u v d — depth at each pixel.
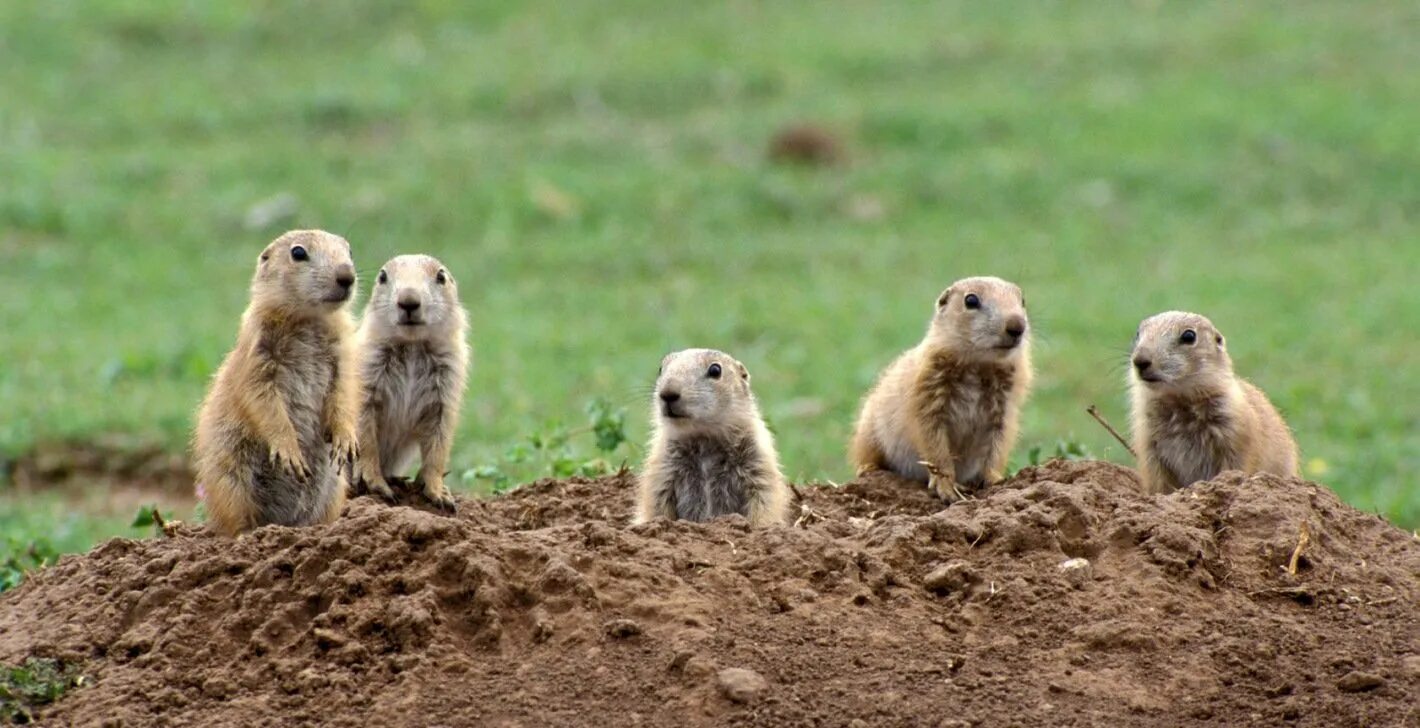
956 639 7.19
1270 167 29.48
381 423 9.95
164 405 16.59
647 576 7.38
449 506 9.79
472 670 6.90
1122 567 7.68
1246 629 7.30
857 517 9.67
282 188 27.28
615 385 18.62
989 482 10.70
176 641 7.27
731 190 27.86
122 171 27.55
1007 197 28.30
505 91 32.28
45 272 23.67
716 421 9.41
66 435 15.60
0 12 34.09
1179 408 10.44
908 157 29.75
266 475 9.23
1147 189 28.61
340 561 7.38
